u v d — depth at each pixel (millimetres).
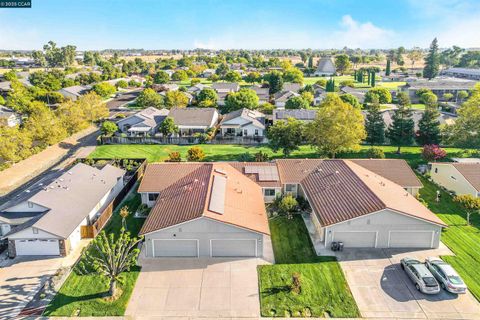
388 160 44844
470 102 57562
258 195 37969
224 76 170000
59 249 31094
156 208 34500
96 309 24844
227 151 62500
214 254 30922
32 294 26391
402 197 35344
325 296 25969
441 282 26844
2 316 24141
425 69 168500
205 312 24578
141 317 24188
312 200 36531
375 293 26250
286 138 54688
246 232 30312
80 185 39500
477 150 61250
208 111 79750
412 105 106125
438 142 62281
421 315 24172
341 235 31812
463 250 31609
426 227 31453
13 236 30453
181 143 67875
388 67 181125
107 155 61000
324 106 56125
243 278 28047
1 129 53281
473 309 24656
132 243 29625
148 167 43094
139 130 71750
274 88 126562
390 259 30344
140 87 145875
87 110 79500
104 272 25828
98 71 193500
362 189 34844
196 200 32969
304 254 31125
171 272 28844
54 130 61062
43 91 108000
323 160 45062
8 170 52094
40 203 33781
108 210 37688
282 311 24625
